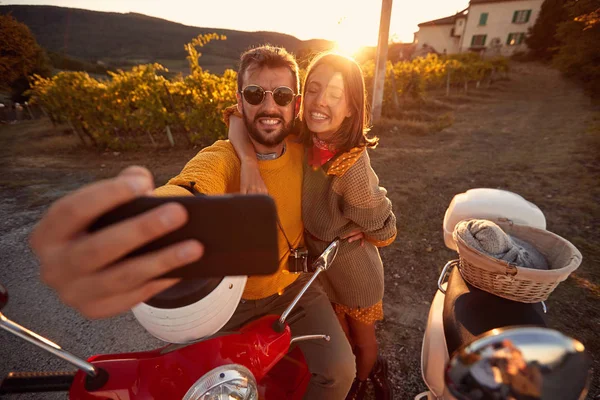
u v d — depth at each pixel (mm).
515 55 37562
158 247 410
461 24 42906
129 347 2674
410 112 12680
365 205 1550
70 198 342
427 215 4609
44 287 3393
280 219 1605
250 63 1458
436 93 19641
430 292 3105
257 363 1145
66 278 347
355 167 1514
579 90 17125
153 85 8336
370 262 1741
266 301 1654
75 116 8617
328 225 1636
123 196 345
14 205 5289
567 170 6086
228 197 424
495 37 39625
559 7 33062
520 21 37688
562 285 3080
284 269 1656
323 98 1447
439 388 1593
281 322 1271
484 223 1661
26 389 947
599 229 4023
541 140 8492
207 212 416
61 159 8062
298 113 1604
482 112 13586
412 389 2232
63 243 347
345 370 1472
